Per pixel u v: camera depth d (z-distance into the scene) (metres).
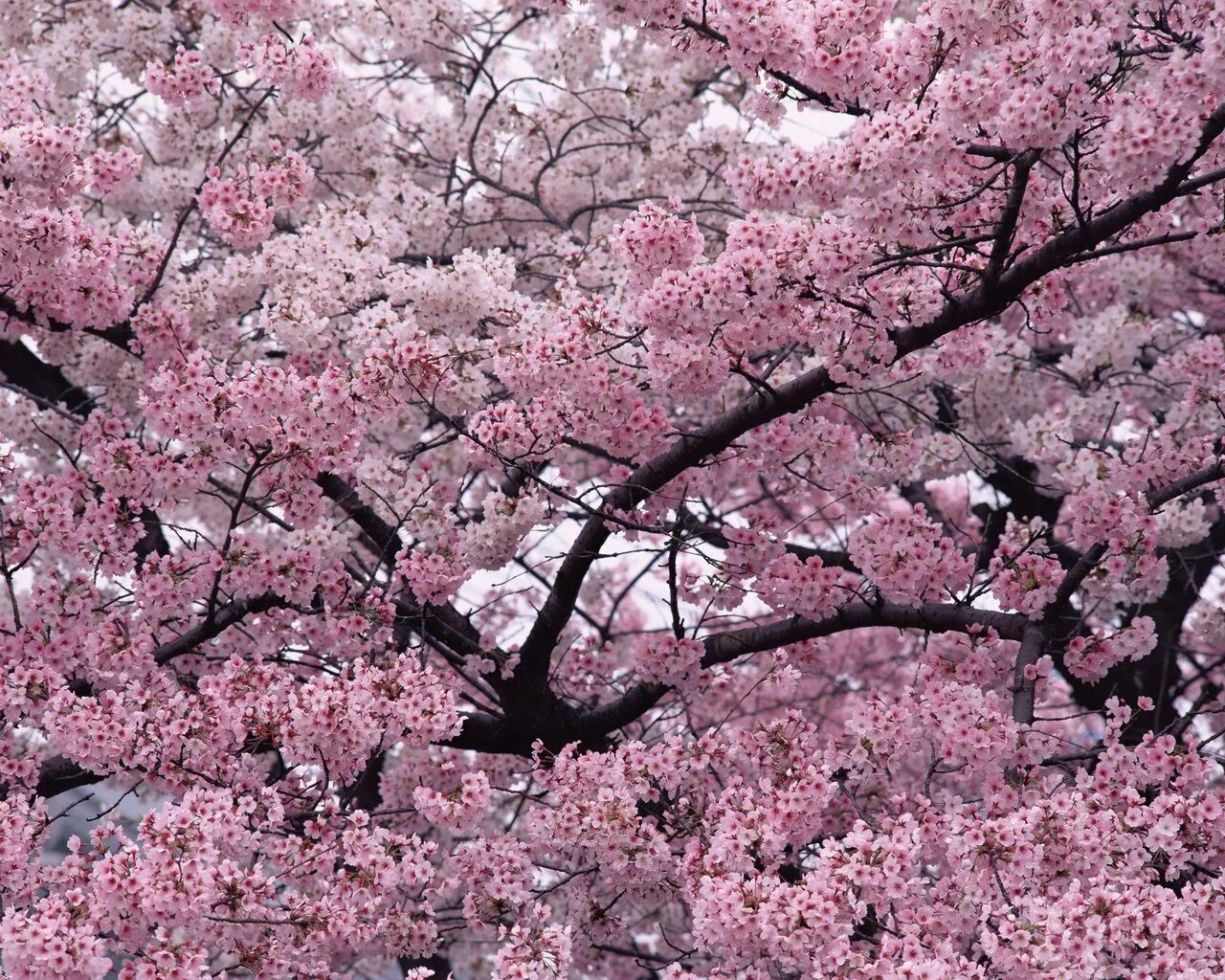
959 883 5.45
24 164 6.18
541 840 6.38
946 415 10.25
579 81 10.17
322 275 7.49
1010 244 6.00
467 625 7.70
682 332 5.94
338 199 9.77
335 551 7.18
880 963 4.93
